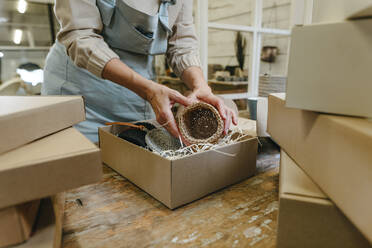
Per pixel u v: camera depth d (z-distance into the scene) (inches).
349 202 12.0
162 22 34.6
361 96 13.9
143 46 34.8
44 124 17.2
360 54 13.4
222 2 92.5
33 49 110.0
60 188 14.2
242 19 86.4
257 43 62.9
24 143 15.7
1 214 12.6
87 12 29.7
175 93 26.6
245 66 90.7
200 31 53.3
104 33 34.7
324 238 14.1
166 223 18.2
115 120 40.9
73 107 19.9
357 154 11.4
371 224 10.7
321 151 14.6
